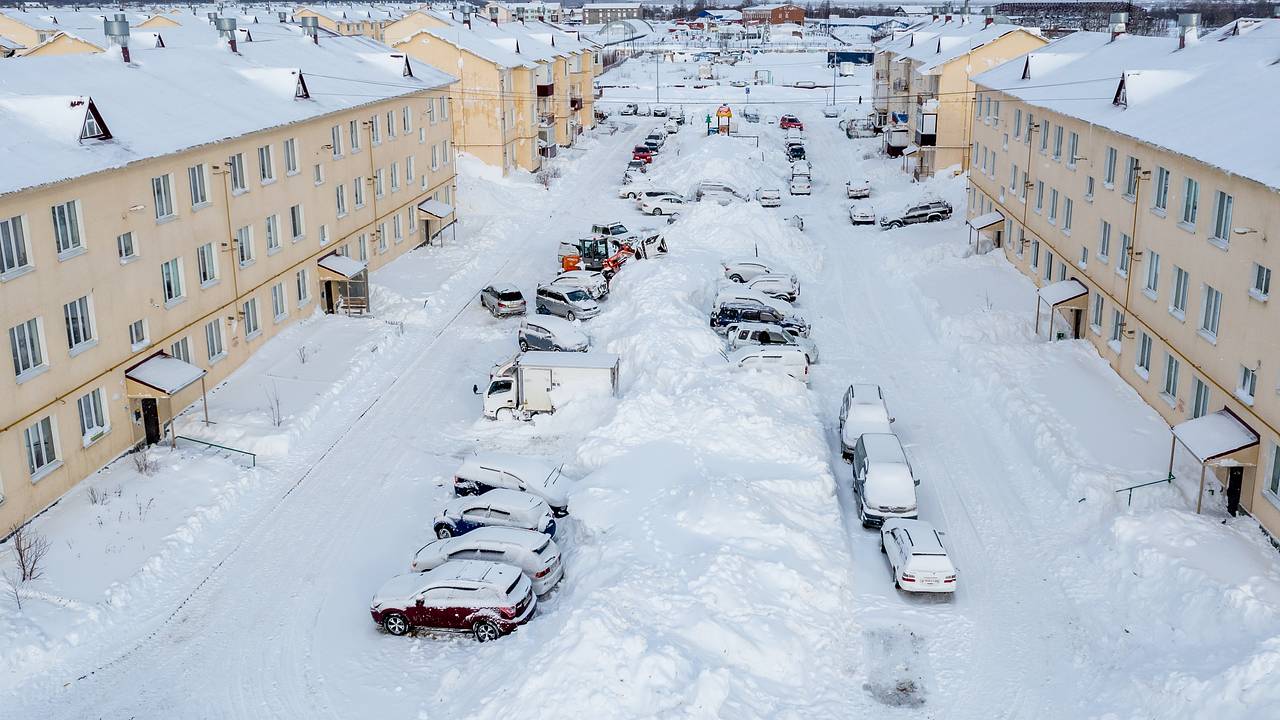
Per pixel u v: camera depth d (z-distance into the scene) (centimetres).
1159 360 3419
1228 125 3094
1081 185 4247
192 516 2930
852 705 2172
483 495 2902
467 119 7981
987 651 2361
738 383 3694
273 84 4569
